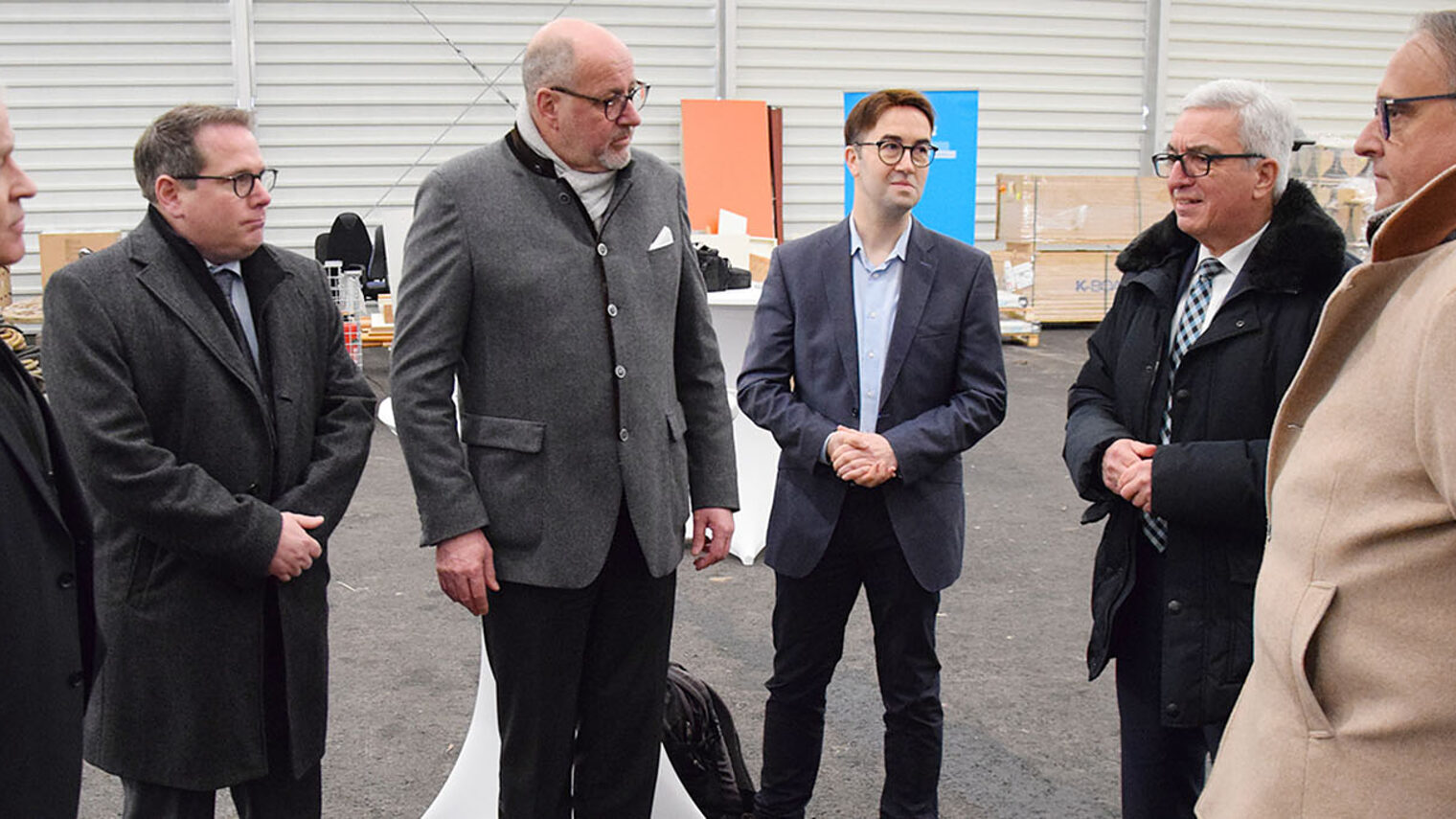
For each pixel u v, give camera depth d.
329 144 10.86
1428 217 1.42
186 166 2.10
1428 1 12.96
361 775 3.21
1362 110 13.05
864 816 3.00
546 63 2.18
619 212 2.31
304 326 2.31
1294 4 12.60
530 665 2.28
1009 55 12.15
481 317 2.23
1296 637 1.48
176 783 2.14
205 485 2.09
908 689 2.66
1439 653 1.36
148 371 2.10
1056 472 6.55
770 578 4.85
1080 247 11.24
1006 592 4.66
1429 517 1.35
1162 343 2.23
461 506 2.18
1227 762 1.65
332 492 2.30
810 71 11.75
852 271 2.72
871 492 2.62
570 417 2.23
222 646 2.15
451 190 2.21
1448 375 1.29
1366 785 1.41
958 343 2.67
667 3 11.30
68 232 9.73
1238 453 2.03
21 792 1.67
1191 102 2.13
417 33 10.83
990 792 3.11
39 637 1.71
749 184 11.24
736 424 4.99
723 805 2.85
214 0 10.41
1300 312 2.06
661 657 2.41
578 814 2.45
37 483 1.73
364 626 4.30
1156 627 2.24
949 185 10.56
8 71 10.19
